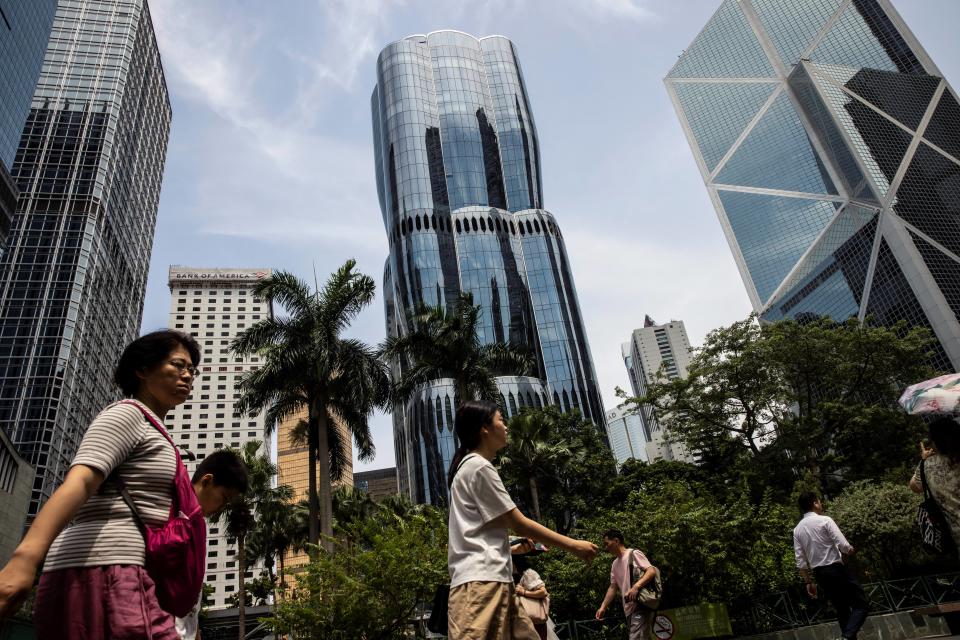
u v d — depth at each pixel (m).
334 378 27.33
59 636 2.04
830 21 123.56
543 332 101.00
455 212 108.25
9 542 44.59
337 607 15.63
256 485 40.72
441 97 119.31
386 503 50.94
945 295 88.12
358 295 28.61
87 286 104.19
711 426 36.50
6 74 74.94
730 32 137.00
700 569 14.27
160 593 2.28
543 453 32.56
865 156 102.75
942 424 5.19
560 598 16.64
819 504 7.38
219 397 153.12
